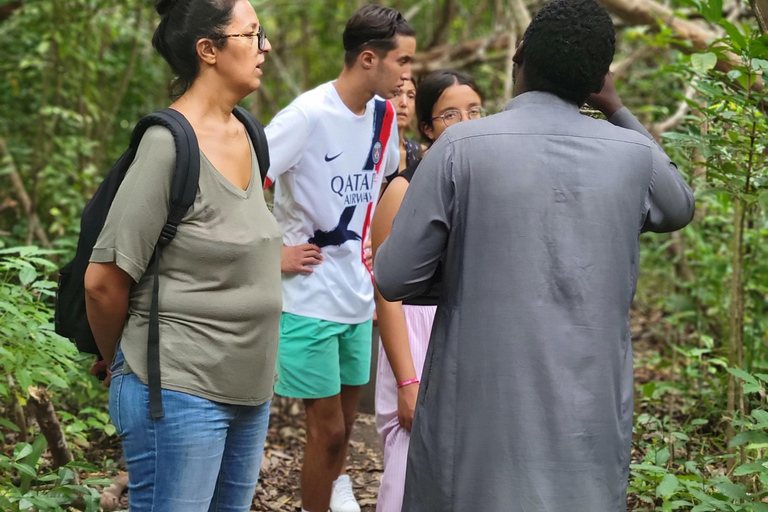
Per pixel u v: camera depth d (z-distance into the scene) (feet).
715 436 11.28
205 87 6.63
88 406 11.99
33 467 7.76
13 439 10.84
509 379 5.70
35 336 8.64
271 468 11.85
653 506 8.73
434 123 9.12
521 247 5.75
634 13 14.88
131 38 22.35
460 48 24.70
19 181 17.16
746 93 8.68
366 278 9.75
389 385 8.20
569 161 5.83
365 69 9.07
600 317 5.76
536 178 5.79
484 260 5.80
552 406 5.65
